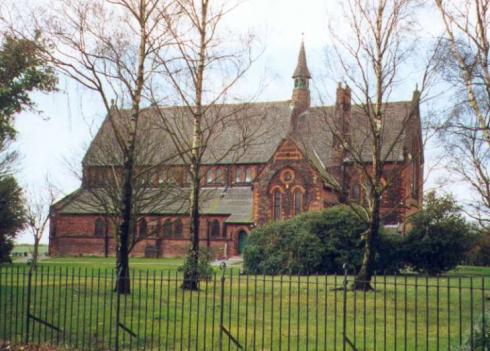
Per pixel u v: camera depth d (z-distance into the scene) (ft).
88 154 138.51
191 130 171.63
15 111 82.07
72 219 258.37
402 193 190.19
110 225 208.74
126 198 78.33
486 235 144.36
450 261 134.41
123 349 49.26
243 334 54.80
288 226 133.39
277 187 205.57
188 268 84.12
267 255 131.85
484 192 104.22
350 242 130.11
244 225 223.92
